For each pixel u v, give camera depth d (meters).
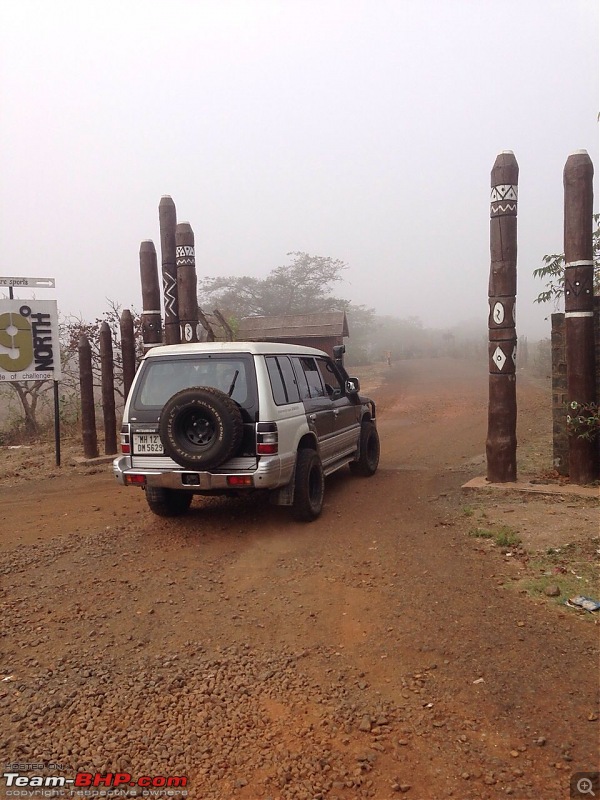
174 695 4.02
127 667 4.38
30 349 11.88
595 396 8.52
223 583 5.85
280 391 7.34
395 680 4.07
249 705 3.88
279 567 6.18
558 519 7.00
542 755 3.31
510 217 8.41
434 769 3.26
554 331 9.09
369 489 9.27
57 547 7.04
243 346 7.14
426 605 5.11
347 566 6.09
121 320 12.88
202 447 6.71
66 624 5.09
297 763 3.35
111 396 12.73
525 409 18.69
